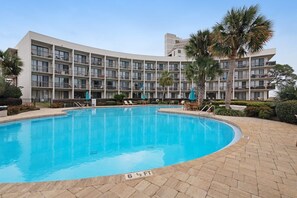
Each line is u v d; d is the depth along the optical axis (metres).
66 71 28.97
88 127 10.57
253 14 12.20
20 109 15.14
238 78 35.62
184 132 9.40
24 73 25.11
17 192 2.52
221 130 9.74
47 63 26.67
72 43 28.84
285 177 3.11
